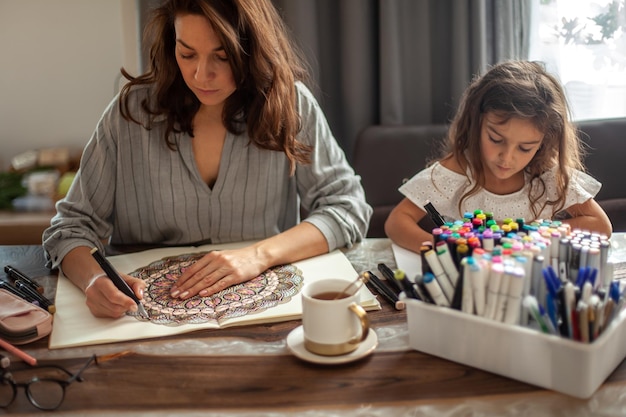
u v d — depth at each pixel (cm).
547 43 215
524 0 209
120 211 132
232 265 108
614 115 219
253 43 117
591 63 215
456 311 79
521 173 139
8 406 75
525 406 73
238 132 128
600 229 129
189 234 133
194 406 74
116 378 80
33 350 88
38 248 127
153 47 121
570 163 134
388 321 93
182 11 110
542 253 84
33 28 253
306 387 77
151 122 127
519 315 77
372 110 221
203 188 130
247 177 131
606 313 75
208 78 112
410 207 137
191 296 102
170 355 85
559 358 73
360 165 190
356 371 80
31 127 263
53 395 77
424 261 82
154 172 129
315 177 136
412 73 217
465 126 133
